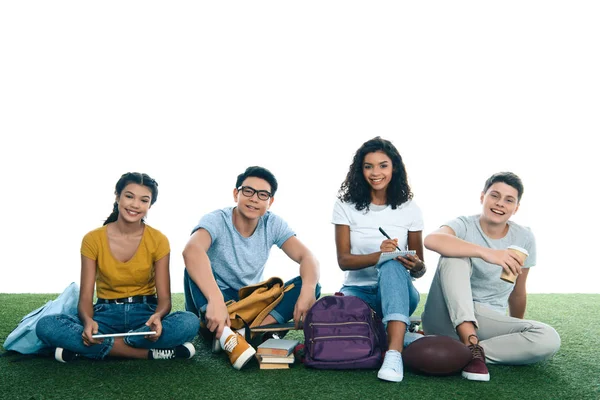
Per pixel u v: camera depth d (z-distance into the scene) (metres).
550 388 1.97
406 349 2.10
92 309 2.24
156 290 2.35
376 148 2.56
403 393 1.89
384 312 2.17
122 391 1.86
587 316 3.29
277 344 2.21
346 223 2.60
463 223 2.47
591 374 2.14
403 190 2.63
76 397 1.80
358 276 2.57
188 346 2.24
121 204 2.25
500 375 2.12
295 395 1.86
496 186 2.38
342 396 1.86
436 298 2.37
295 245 2.61
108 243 2.27
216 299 2.26
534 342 2.17
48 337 2.13
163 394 1.84
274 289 2.38
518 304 2.56
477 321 2.33
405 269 2.33
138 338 2.19
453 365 2.03
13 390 1.85
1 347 2.37
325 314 2.22
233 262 2.54
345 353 2.13
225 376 2.05
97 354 2.18
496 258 2.18
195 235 2.45
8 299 3.48
